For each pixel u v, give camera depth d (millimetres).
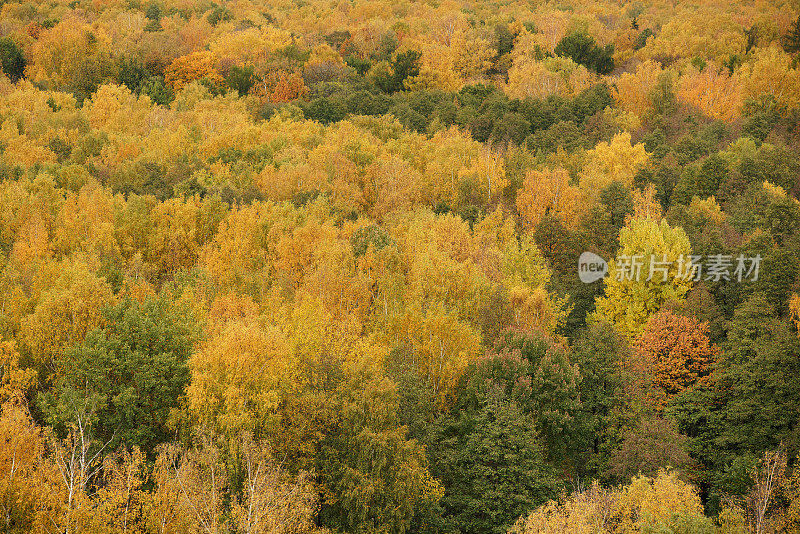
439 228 94875
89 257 82562
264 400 53969
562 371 65188
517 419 60156
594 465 64375
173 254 92938
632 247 83938
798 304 71062
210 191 109375
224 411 54469
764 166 108500
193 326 64812
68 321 63875
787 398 64875
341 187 113625
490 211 107312
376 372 60125
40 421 58500
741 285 81875
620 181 106125
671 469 59375
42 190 103375
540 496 58656
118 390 57500
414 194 115625
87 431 53062
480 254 90250
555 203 103500
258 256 91625
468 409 65062
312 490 52406
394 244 90125
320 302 71500
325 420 56750
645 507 49094
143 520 46156
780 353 65000
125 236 93875
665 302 80688
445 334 68688
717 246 85250
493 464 60906
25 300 69375
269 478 48000
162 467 47625
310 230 91875
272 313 74688
